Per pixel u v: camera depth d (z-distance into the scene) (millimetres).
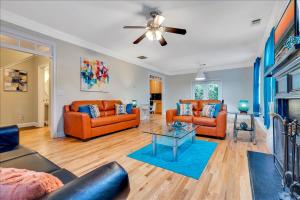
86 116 3074
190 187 1566
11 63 4262
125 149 2666
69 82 3582
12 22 2691
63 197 435
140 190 1520
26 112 4566
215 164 2074
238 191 1495
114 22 2912
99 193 488
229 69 6504
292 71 1453
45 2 2346
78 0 2293
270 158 2160
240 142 3078
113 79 4746
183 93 7664
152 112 8594
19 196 473
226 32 3307
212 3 2309
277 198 1322
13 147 1574
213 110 3775
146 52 4785
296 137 1319
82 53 3850
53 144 2906
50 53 3234
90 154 2426
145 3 2324
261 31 3242
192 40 3773
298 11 1507
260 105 4801
